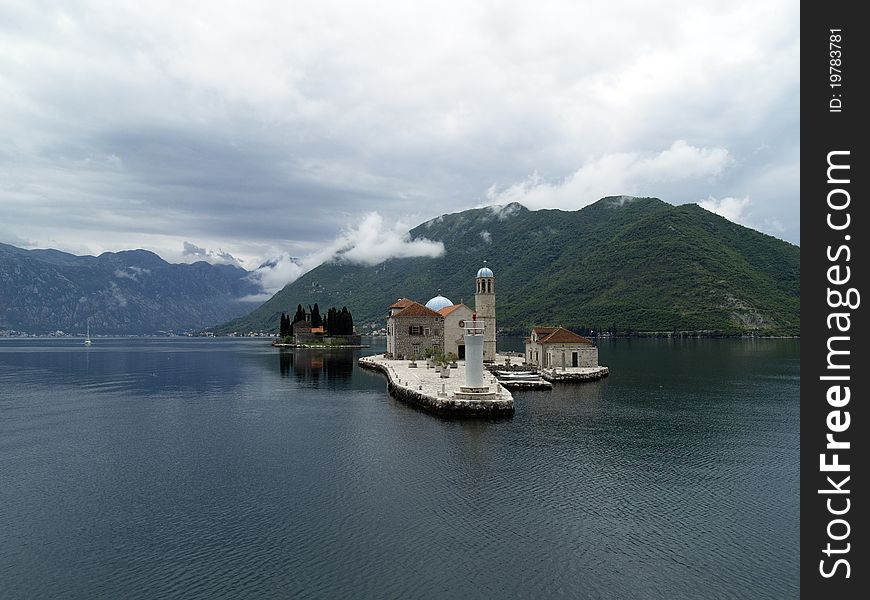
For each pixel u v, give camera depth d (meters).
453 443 51.44
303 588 26.23
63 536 31.73
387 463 45.12
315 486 39.62
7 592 26.03
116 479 41.75
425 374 96.75
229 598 25.44
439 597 25.53
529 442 51.81
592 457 46.97
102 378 117.81
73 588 26.36
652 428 58.34
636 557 29.22
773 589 26.41
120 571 27.81
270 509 35.41
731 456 47.72
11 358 195.12
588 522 33.44
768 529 32.72
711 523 33.50
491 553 29.53
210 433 57.47
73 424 63.22
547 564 28.45
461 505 35.97
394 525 32.91
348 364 147.00
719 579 27.20
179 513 34.91
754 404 74.69
